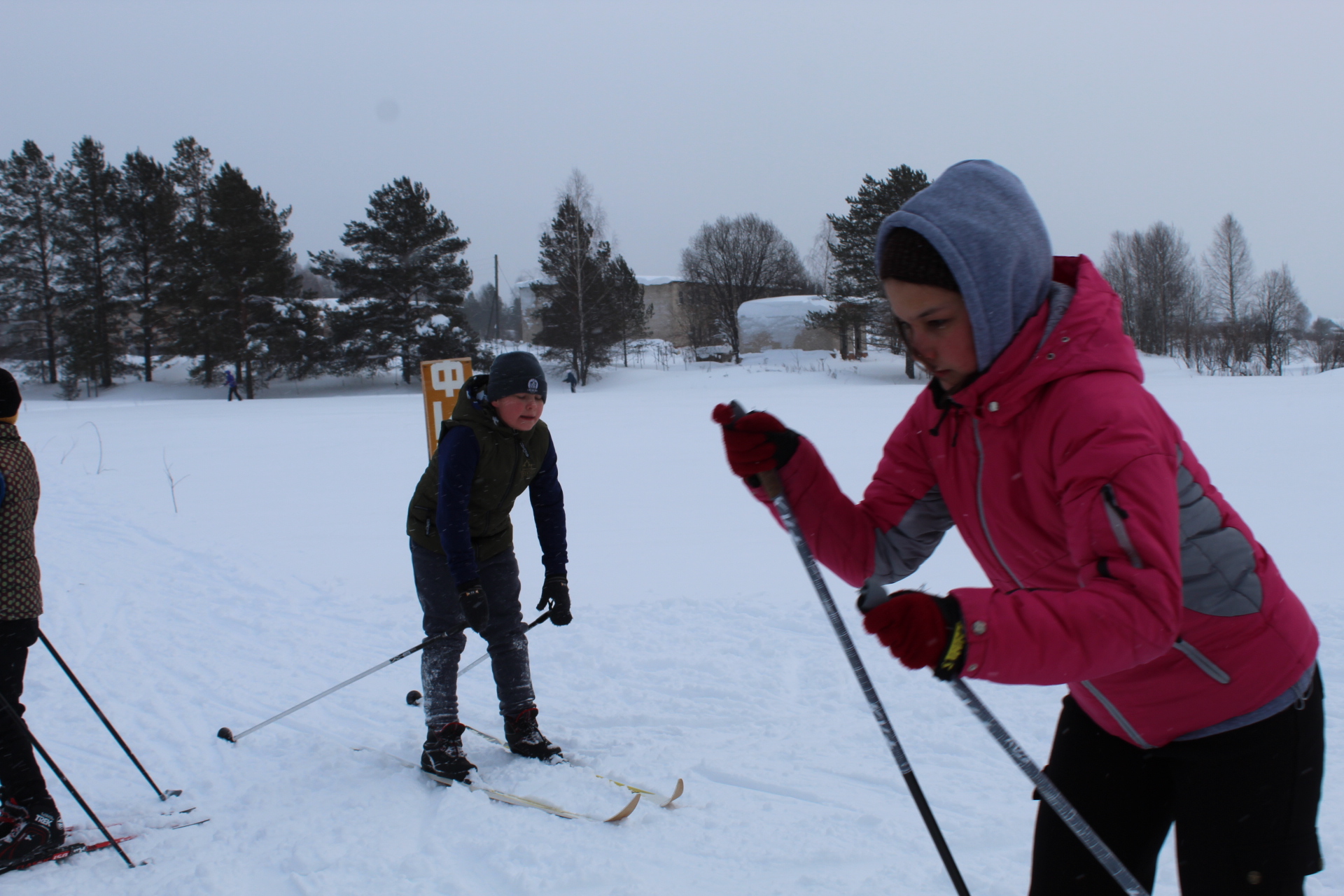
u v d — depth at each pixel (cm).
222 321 3603
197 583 621
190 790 336
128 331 4103
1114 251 5588
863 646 442
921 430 170
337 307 3847
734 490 901
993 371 138
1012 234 134
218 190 3669
